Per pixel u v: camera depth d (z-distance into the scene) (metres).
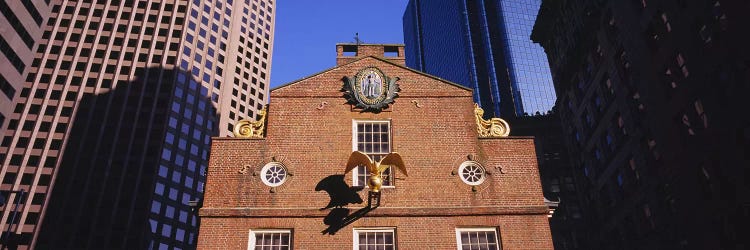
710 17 34.09
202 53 119.38
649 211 43.03
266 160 19.95
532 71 161.88
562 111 63.19
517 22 172.38
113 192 95.38
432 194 19.45
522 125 89.69
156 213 97.06
